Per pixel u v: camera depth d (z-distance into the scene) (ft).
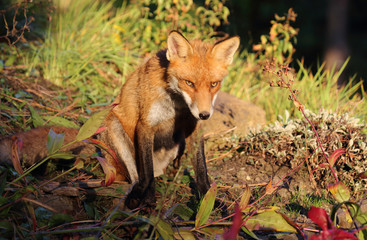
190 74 23.57
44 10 48.01
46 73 40.68
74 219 21.88
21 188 21.63
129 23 57.00
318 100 42.63
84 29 50.75
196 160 25.96
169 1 47.78
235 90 47.01
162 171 28.63
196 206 25.05
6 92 34.22
